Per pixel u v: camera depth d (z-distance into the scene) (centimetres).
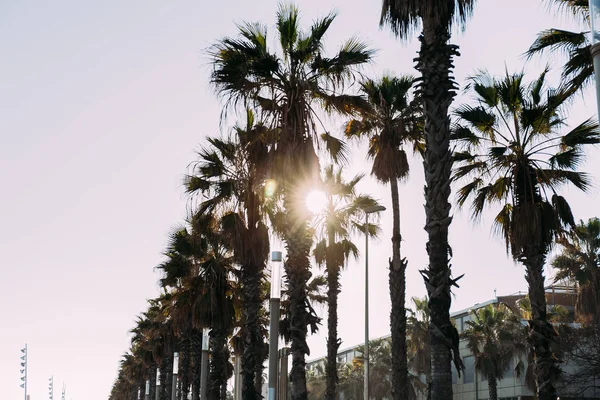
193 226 2725
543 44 1780
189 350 4581
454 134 2050
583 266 4128
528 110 1966
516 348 4753
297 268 1977
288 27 2033
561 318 4312
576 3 1750
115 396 13850
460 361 1327
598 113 777
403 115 2775
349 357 9575
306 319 1962
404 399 2530
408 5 1488
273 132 2094
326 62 2028
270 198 2550
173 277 3297
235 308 3183
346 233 3638
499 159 2058
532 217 1906
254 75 2020
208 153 2619
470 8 1511
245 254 2531
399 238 2703
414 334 5581
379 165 2778
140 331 6706
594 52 797
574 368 3791
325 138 2275
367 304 3341
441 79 1430
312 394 8606
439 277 1349
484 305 6350
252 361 2534
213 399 3147
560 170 2027
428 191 1390
